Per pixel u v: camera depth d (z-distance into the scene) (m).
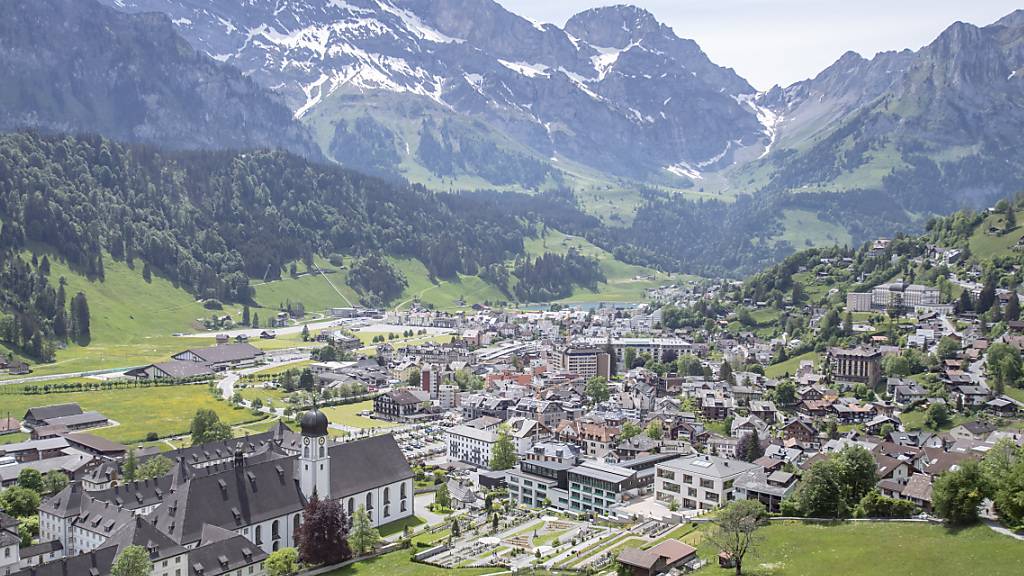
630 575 169.88
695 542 188.38
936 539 163.25
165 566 177.75
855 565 158.00
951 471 176.25
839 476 193.25
